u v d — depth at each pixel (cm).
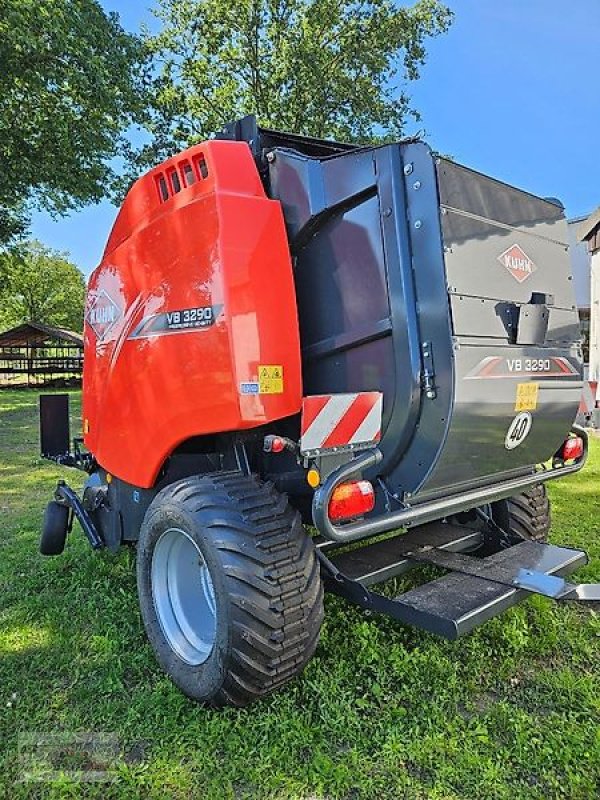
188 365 285
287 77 2083
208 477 279
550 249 325
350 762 227
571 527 512
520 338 289
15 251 1903
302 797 212
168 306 297
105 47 1555
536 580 287
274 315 276
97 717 257
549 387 313
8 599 377
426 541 345
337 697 263
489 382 270
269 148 310
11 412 1591
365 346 276
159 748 236
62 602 370
